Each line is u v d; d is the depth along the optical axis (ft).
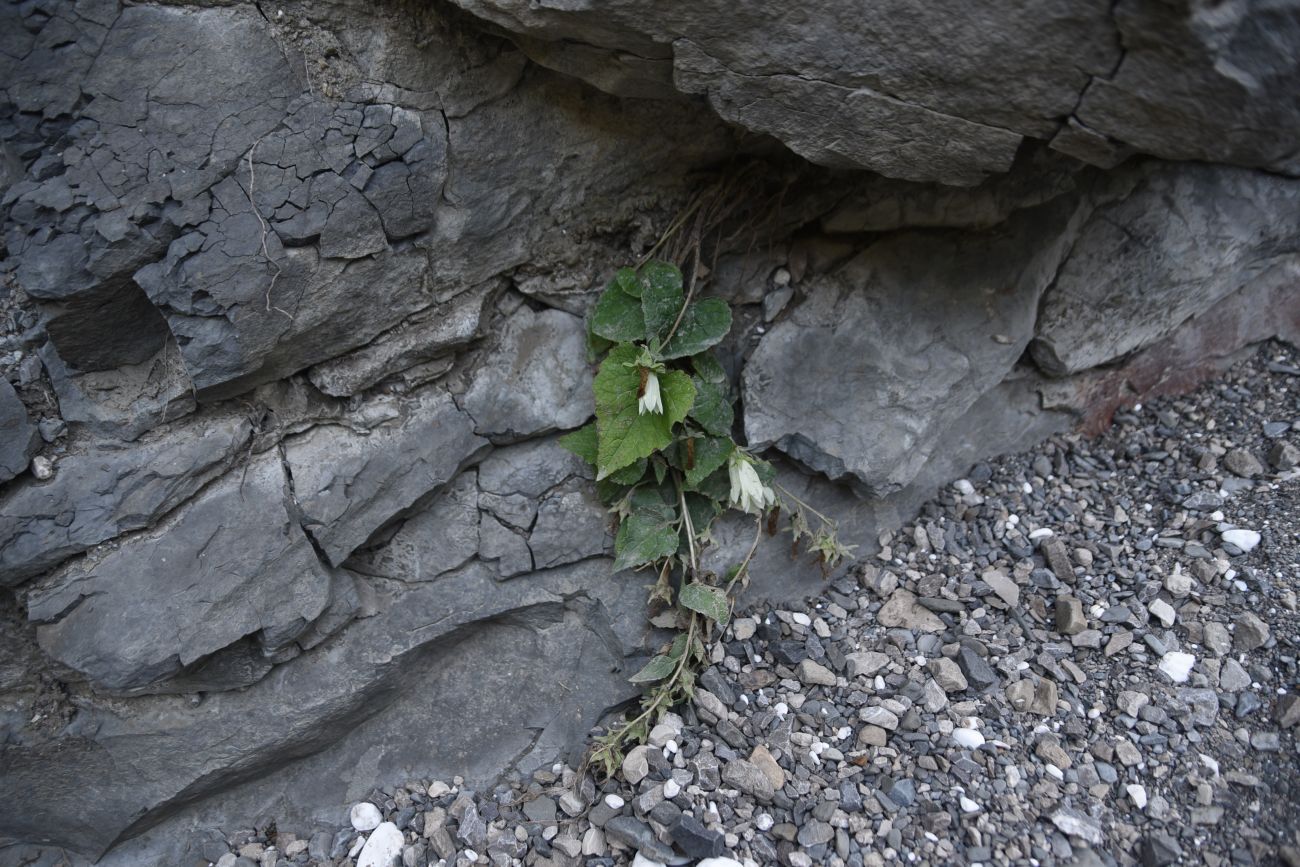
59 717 6.37
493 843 6.63
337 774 7.14
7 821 6.55
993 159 5.16
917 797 6.19
